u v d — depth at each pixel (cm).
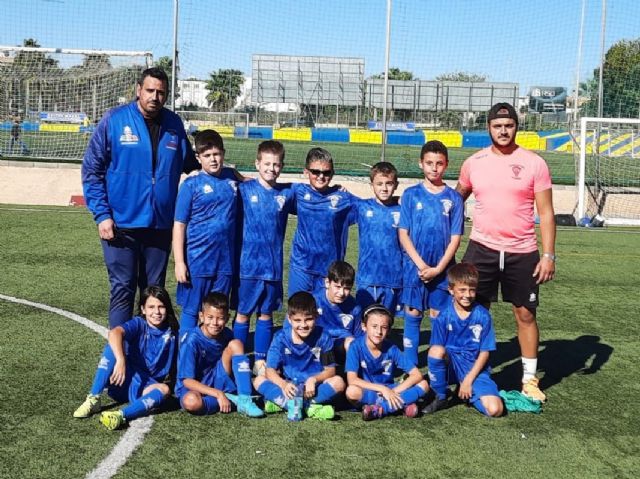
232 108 3097
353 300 494
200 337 441
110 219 475
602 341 628
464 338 457
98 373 422
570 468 371
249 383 438
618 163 1866
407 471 360
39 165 1526
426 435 409
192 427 407
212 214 488
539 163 474
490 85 2770
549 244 475
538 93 3247
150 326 448
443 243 502
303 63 3017
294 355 454
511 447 395
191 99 3092
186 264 495
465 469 365
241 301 512
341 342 486
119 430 398
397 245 516
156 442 384
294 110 3403
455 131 2975
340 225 518
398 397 433
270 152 500
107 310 662
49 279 786
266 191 506
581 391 498
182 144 498
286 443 389
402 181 1589
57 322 617
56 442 381
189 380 434
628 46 1900
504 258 480
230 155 2208
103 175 483
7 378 477
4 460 358
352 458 373
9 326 601
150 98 466
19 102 1847
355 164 2244
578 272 941
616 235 1313
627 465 377
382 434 408
